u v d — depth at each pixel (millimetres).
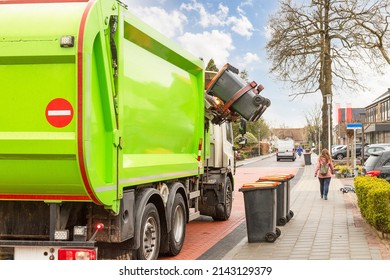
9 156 6102
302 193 21672
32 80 6074
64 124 5996
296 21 35875
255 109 12180
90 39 6102
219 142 14008
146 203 7816
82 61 5953
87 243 6305
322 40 35469
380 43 28125
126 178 7113
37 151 6000
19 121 6094
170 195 9188
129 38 7535
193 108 10906
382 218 10180
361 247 9711
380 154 21219
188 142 10711
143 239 7727
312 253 9242
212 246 10539
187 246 10500
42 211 6773
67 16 6117
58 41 5984
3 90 6125
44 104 6043
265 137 103250
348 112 35531
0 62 6105
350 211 15422
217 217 14148
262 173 39844
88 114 6016
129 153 7543
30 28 6105
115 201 6785
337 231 11695
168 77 9328
